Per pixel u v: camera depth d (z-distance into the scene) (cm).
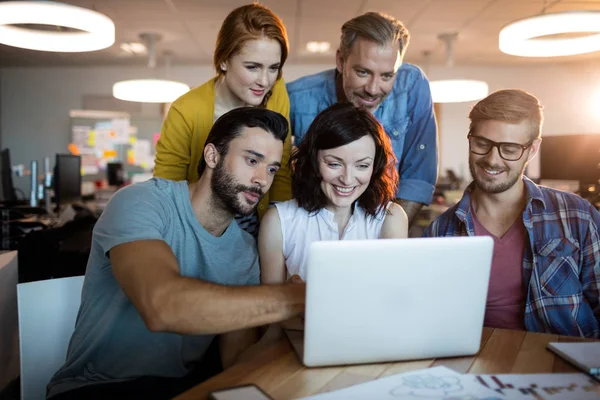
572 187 374
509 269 169
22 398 136
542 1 503
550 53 349
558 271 162
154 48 660
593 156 362
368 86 185
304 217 161
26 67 868
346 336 102
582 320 160
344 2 510
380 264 99
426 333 106
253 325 106
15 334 177
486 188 165
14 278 177
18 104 892
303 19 570
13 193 455
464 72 851
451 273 103
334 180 149
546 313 160
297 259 160
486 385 95
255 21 174
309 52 738
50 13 280
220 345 146
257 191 137
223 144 135
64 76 883
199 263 140
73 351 135
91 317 135
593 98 829
